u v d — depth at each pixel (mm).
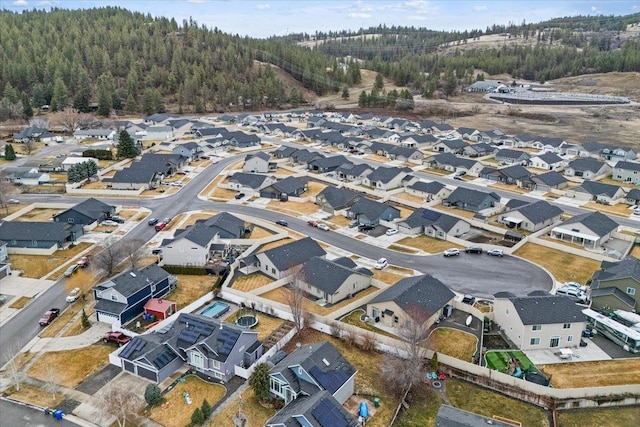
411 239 74312
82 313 53125
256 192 96000
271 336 49062
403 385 40625
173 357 43594
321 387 38219
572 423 38344
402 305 49969
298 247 64938
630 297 53000
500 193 96938
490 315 52469
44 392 40812
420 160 122125
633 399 40375
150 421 37750
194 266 63344
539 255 68125
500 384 41906
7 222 70750
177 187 99688
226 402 39844
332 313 52656
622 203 90250
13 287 58594
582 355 46438
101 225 79000
